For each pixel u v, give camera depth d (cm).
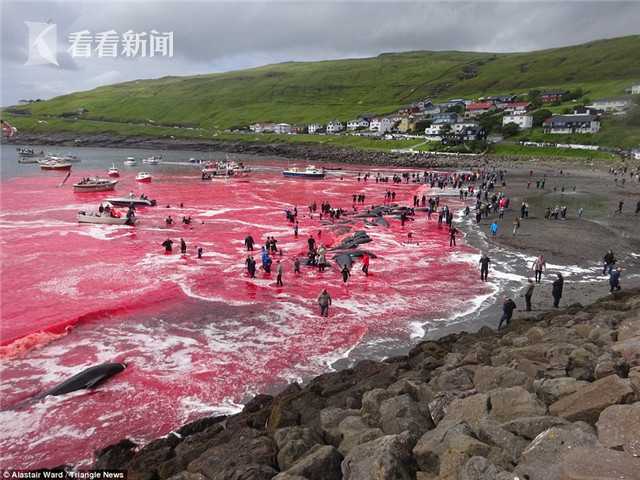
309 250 3772
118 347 2211
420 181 9281
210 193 7450
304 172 9781
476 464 851
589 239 4319
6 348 2147
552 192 7406
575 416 994
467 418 1100
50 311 2619
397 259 3700
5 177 9012
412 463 978
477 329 2405
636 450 804
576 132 13350
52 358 2100
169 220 4916
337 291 2980
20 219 5059
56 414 1684
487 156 12938
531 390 1195
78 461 1445
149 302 2755
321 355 2147
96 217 4888
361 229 4831
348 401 1405
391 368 1673
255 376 1959
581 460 776
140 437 1563
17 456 1466
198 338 2314
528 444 921
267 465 1071
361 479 916
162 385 1881
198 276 3247
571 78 19975
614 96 14750
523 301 2792
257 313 2627
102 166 12044
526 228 4812
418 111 19200
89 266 3450
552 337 1673
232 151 18188
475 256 3784
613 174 9612
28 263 3500
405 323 2497
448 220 4994
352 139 17538
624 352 1317
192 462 1177
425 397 1298
